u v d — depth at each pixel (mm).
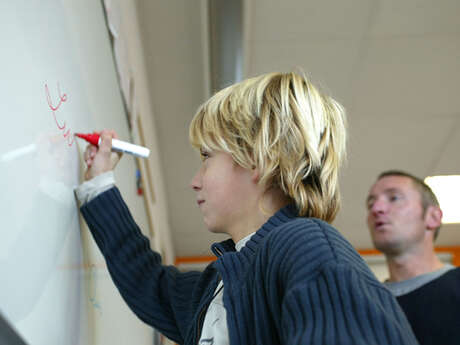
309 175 660
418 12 2365
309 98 701
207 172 697
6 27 477
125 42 1611
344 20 2408
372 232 1609
